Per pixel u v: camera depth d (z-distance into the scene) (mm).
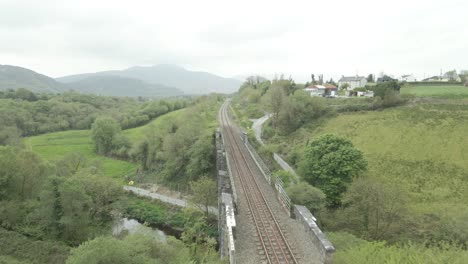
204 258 32031
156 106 140750
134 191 62844
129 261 24328
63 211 39562
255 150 60219
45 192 39906
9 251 36438
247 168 51312
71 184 40469
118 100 189375
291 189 36219
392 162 54625
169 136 69438
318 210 36219
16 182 45625
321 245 25844
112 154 91688
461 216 32625
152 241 31250
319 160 43312
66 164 59594
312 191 35969
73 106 136500
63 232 40562
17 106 116188
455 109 68312
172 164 65875
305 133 72875
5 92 144000
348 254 23453
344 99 89688
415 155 55344
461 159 51500
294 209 33625
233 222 29297
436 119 65312
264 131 81062
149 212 53875
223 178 46125
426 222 35844
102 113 140000
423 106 73062
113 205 52281
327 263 24547
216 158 58969
